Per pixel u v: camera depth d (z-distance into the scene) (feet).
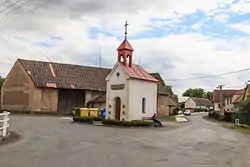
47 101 174.70
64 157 42.88
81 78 191.93
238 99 221.05
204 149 57.67
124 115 121.39
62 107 180.24
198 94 523.29
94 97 190.39
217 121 184.34
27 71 175.52
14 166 35.65
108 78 129.08
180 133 90.43
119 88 124.47
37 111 170.81
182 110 336.49
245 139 80.64
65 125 101.65
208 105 435.53
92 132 82.17
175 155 49.14
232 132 102.47
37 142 57.52
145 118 128.77
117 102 126.41
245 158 48.96
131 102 122.01
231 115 178.09
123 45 128.36
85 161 40.63
